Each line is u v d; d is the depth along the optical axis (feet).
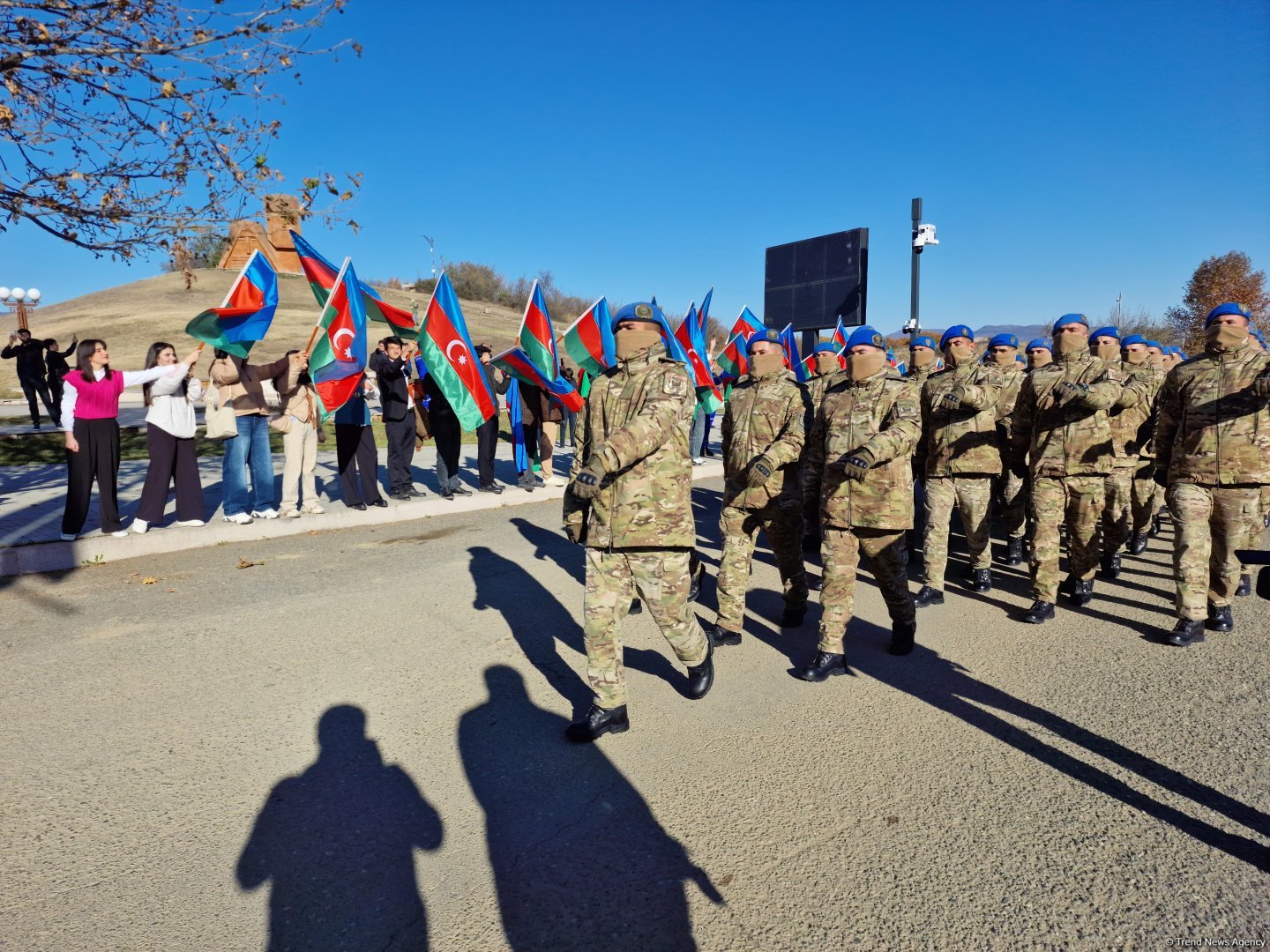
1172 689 14.02
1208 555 16.46
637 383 11.95
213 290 171.22
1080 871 8.91
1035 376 19.04
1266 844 9.40
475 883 8.73
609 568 11.87
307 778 10.92
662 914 8.23
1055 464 18.07
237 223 24.64
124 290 177.27
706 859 9.18
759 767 11.27
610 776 11.02
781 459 14.11
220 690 13.76
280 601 18.80
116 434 22.79
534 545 25.02
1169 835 9.61
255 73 23.38
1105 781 10.89
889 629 17.60
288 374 26.21
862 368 14.85
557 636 16.66
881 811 10.14
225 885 8.66
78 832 9.61
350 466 27.84
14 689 13.73
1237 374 16.33
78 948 7.68
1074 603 19.51
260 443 25.90
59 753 11.53
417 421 32.60
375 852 9.28
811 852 9.26
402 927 8.04
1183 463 16.90
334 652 15.60
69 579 20.54
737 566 16.29
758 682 14.38
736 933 7.95
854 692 13.94
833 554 14.51
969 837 9.57
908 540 26.27
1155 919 8.09
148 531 23.57
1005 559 24.23
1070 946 7.72
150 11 22.15
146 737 12.04
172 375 23.24
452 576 21.25
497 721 12.71
